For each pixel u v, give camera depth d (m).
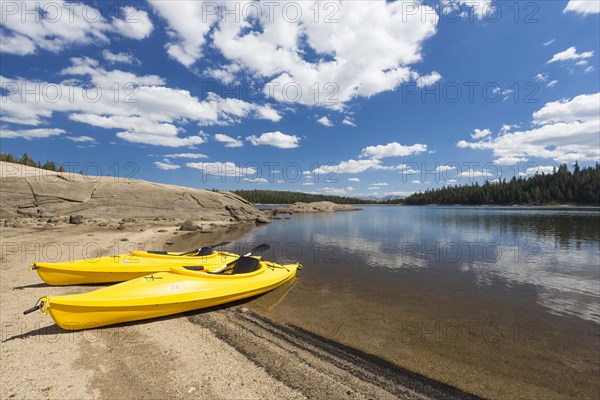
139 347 5.25
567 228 31.11
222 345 5.55
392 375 4.89
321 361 5.20
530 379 4.92
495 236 24.67
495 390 4.62
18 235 17.80
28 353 4.82
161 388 4.12
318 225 35.78
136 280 6.87
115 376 4.34
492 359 5.52
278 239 22.22
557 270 12.90
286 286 9.90
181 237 22.23
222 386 4.26
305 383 4.49
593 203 97.56
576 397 4.50
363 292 9.45
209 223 35.53
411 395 4.39
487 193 124.62
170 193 37.50
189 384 4.25
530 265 13.81
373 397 4.26
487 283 10.75
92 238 18.03
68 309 5.42
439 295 9.30
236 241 20.89
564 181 108.00
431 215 60.28
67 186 30.44
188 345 5.44
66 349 5.01
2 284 8.43
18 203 27.08
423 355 5.60
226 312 7.32
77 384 4.10
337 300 8.64
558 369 5.24
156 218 34.22
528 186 116.94
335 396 4.21
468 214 61.88
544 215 54.09
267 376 4.60
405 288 10.00
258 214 47.59
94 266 8.79
